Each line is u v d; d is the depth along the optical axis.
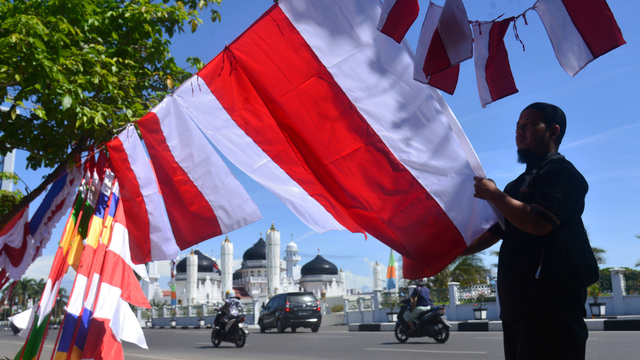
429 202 2.53
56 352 4.32
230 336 12.32
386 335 13.88
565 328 1.83
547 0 1.80
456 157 2.49
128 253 4.78
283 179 3.49
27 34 4.18
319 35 2.62
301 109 2.72
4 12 4.81
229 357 9.38
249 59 2.82
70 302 4.39
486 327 14.99
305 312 19.39
